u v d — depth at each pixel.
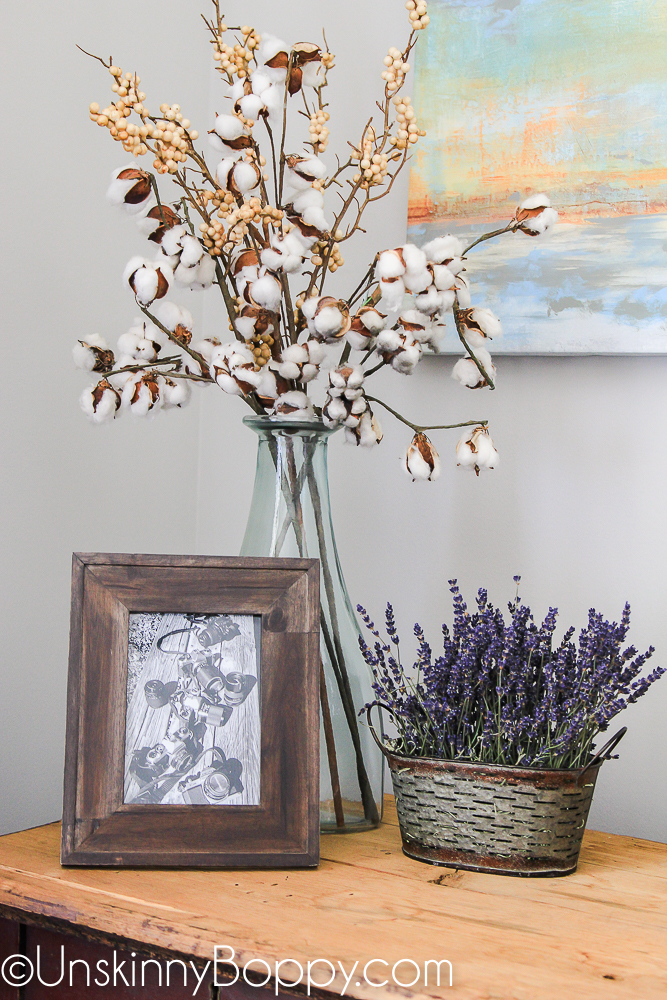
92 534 1.18
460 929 0.65
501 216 1.13
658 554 1.08
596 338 1.08
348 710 0.89
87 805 0.75
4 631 1.05
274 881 0.73
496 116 1.14
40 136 1.09
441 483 1.21
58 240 1.12
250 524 0.91
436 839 0.79
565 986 0.56
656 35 1.07
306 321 0.92
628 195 1.07
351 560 1.27
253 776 0.78
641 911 0.70
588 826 1.10
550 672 0.78
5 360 1.05
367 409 0.88
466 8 1.16
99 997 0.69
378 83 1.25
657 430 1.09
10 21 1.04
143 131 0.80
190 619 0.81
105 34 1.18
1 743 1.05
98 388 0.87
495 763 0.78
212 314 1.38
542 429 1.15
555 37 1.11
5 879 0.72
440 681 0.84
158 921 0.64
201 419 1.39
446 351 1.16
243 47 0.85
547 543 1.14
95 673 0.77
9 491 1.06
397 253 0.77
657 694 1.07
